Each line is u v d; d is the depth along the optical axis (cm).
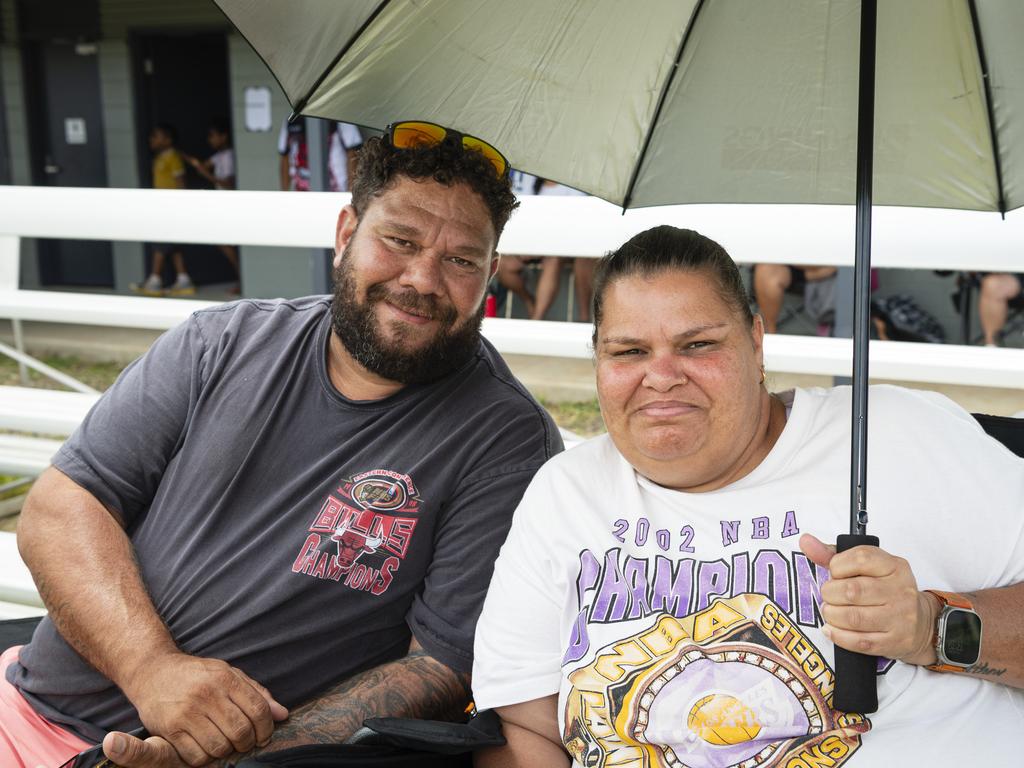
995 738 158
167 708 185
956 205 200
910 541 164
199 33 1062
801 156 198
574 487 182
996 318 639
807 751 159
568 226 292
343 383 213
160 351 224
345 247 210
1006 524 162
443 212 200
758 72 191
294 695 204
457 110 207
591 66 197
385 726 169
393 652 213
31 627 251
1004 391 572
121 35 1091
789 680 161
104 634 196
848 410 173
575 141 206
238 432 211
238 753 185
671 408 166
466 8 191
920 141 193
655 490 176
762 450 176
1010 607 156
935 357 280
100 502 215
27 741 206
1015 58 179
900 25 181
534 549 182
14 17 1120
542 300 715
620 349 169
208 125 1182
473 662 190
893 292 753
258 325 221
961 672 156
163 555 210
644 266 167
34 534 212
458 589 201
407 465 205
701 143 201
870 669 151
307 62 192
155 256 1112
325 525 203
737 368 167
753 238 277
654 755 165
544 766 178
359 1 186
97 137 1150
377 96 203
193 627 203
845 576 148
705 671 163
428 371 206
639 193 210
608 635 170
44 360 796
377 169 202
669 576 170
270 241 317
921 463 167
